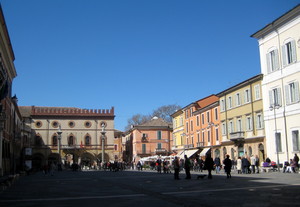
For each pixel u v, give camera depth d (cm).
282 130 4047
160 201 1437
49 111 9006
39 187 2411
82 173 5172
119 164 6238
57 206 1358
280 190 1702
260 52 4525
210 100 7112
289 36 3944
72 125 8925
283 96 4059
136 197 1612
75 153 8825
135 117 11462
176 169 2847
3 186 2194
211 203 1323
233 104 5319
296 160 3447
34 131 8725
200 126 6700
